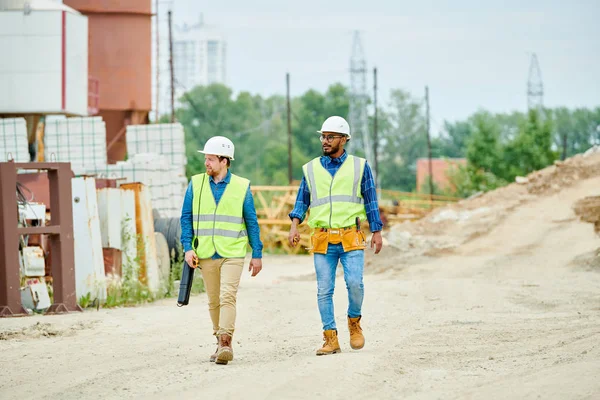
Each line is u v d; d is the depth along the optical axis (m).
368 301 30.58
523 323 23.94
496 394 14.51
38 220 30.78
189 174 99.81
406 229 60.66
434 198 124.94
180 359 19.09
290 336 22.42
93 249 30.52
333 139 18.59
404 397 14.71
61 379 17.30
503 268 46.72
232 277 18.27
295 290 35.62
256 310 28.20
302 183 18.95
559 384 14.80
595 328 21.69
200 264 18.66
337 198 18.53
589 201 47.31
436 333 22.11
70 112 49.72
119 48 69.56
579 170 70.81
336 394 14.91
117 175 44.19
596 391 14.13
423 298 31.47
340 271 47.19
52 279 30.36
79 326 24.59
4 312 27.27
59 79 49.00
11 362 19.31
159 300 32.72
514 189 71.06
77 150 47.78
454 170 154.62
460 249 54.09
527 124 148.62
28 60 48.97
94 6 69.00
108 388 16.20
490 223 60.16
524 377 15.77
